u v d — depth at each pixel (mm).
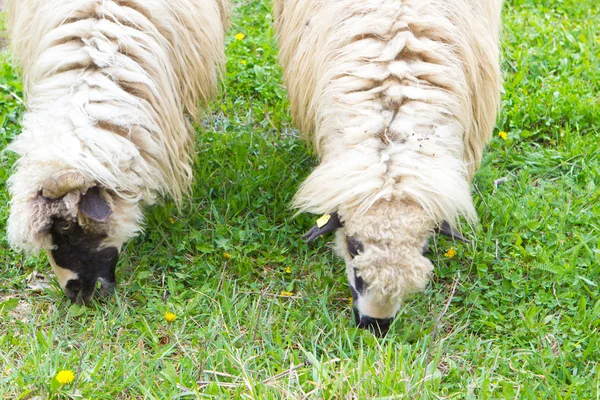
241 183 4105
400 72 3559
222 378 3592
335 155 3578
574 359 3617
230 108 4434
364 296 3566
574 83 4477
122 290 3828
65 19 3707
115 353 3658
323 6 3754
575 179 4160
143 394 3543
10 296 3840
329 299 3814
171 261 3910
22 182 3596
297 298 3824
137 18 3711
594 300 3777
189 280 3879
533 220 3979
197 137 4238
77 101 3602
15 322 3744
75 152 3555
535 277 3861
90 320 3756
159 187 3789
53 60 3658
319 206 3559
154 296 3828
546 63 4609
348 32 3650
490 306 3785
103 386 3545
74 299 3752
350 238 3541
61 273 3715
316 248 3967
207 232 4000
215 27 3965
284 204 4059
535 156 4230
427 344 3666
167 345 3668
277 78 4559
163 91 3752
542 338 3678
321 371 3523
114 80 3650
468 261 3904
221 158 4207
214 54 3973
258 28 4809
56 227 3623
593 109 4363
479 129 3820
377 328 3604
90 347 3650
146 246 3949
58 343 3691
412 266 3480
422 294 3814
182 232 3988
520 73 4508
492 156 4223
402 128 3504
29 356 3613
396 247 3479
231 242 3967
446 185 3482
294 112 3955
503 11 4891
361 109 3539
